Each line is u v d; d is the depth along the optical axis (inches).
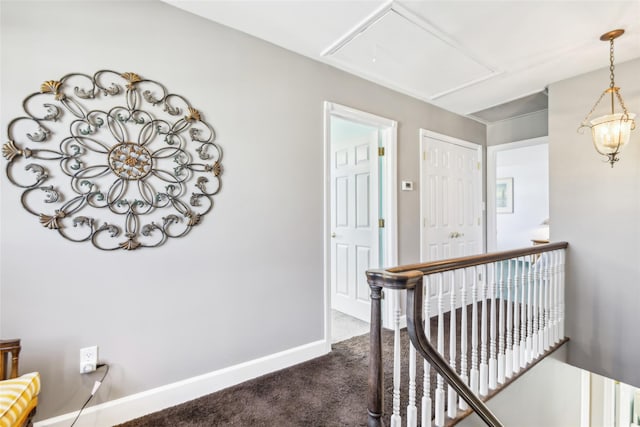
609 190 97.8
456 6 68.9
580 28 77.7
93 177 60.3
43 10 56.4
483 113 143.9
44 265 56.4
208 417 64.0
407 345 97.8
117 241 62.7
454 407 60.7
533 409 85.6
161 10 67.6
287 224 86.3
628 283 94.0
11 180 54.0
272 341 83.2
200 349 72.1
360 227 126.3
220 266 75.1
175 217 69.0
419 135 125.0
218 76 74.9
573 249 105.3
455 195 142.0
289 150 86.8
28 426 47.1
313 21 74.4
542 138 140.3
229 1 67.2
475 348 65.1
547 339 95.3
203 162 72.6
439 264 57.7
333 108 96.2
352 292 130.1
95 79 60.5
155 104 66.6
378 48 86.1
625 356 94.4
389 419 62.4
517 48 86.8
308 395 71.7
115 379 62.4
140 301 65.2
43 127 56.2
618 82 96.4
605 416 124.6
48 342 56.6
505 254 74.7
